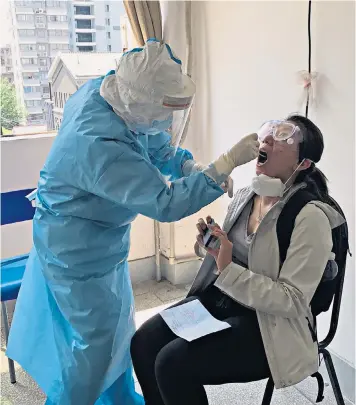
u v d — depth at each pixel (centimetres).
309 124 160
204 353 153
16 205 249
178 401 154
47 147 271
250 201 173
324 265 147
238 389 217
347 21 183
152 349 169
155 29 274
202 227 164
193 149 299
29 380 228
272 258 154
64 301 162
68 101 164
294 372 148
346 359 206
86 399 167
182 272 313
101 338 163
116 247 168
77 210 156
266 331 151
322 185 164
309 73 201
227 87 261
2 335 257
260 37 231
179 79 148
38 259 170
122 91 146
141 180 145
